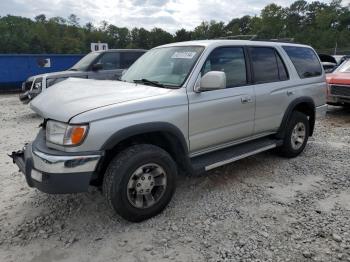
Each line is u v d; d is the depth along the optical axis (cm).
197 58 405
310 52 584
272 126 500
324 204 399
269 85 483
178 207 392
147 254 312
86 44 9188
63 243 329
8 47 7312
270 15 8994
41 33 8050
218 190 437
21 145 645
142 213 355
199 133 398
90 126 312
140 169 346
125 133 329
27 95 948
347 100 880
